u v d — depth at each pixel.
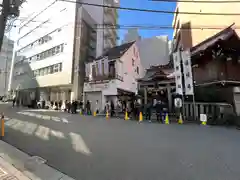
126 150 4.41
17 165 3.37
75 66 21.70
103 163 3.54
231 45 10.20
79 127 7.91
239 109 9.78
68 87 22.81
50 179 2.82
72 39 22.52
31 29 29.73
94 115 15.59
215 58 10.70
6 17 8.48
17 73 32.69
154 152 4.25
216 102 10.66
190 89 10.82
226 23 13.73
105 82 18.66
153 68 18.70
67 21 23.69
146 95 15.22
